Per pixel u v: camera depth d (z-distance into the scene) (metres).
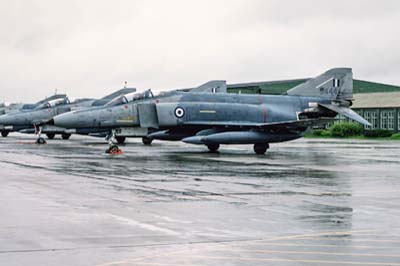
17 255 9.43
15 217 12.66
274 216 13.22
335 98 42.12
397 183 20.08
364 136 75.44
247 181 20.25
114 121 36.44
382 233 11.41
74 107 55.66
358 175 22.77
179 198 15.85
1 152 35.53
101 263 9.00
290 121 36.44
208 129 37.56
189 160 29.73
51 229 11.44
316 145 50.72
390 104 81.94
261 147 36.19
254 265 8.95
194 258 9.35
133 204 14.68
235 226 11.98
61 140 57.56
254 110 38.22
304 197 16.38
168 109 36.62
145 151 37.66
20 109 70.31
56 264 8.92
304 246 10.23
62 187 17.91
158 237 10.85
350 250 9.95
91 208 13.97
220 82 53.06
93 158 30.59
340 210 14.17
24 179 20.06
